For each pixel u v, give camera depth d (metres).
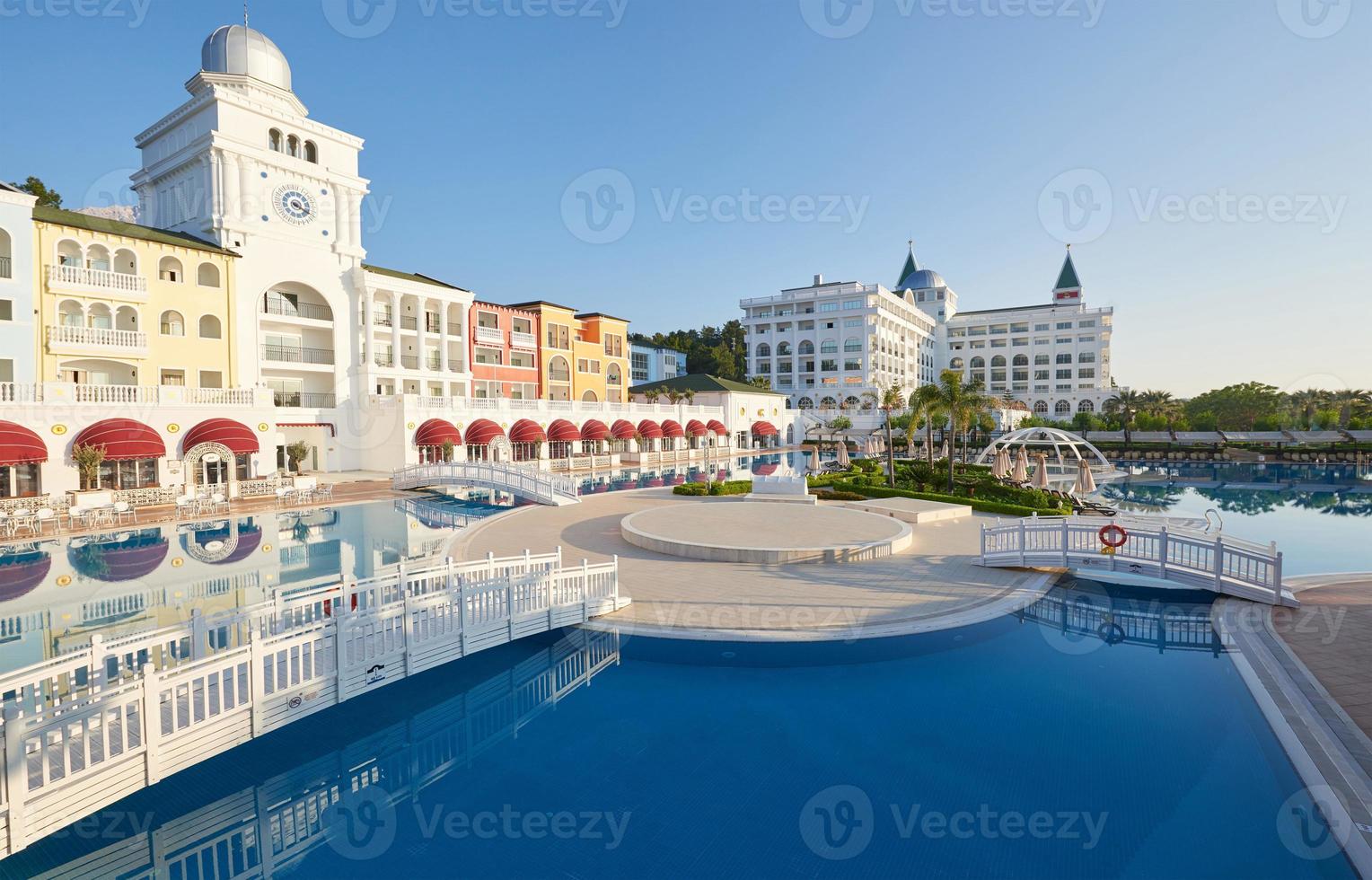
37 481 28.62
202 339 39.31
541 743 8.88
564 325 65.00
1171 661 11.45
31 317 32.44
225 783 8.09
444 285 57.53
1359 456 57.62
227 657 8.24
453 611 11.28
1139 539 16.14
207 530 24.97
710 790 7.74
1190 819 7.02
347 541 22.97
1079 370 125.25
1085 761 8.25
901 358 118.50
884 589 15.59
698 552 19.05
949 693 10.21
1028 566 17.56
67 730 6.80
